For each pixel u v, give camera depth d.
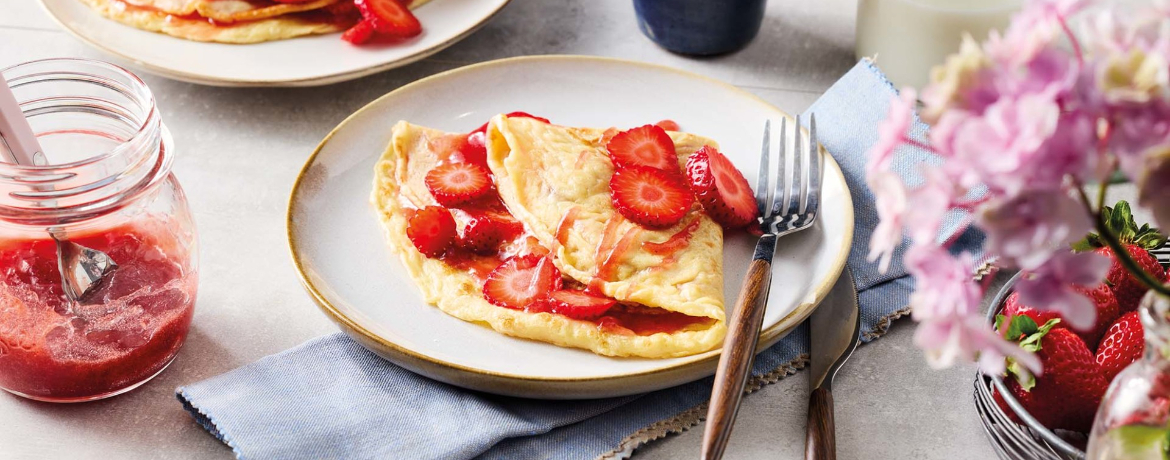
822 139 0.90
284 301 0.83
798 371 0.80
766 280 0.77
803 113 0.94
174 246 0.77
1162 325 0.63
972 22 0.89
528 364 0.77
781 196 0.85
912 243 0.84
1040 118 0.50
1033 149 0.50
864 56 0.96
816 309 0.81
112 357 0.76
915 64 0.92
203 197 0.88
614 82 0.92
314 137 0.93
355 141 0.88
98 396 0.77
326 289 0.80
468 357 0.77
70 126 0.78
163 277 0.76
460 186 0.85
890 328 0.82
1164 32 0.54
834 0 1.05
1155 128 0.53
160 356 0.78
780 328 0.77
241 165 0.90
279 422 0.75
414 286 0.81
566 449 0.76
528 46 1.00
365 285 0.81
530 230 0.84
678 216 0.82
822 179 0.86
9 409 0.77
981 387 0.75
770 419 0.78
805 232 0.83
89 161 0.72
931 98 0.57
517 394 0.76
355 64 0.93
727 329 0.78
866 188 0.87
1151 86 0.51
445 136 0.89
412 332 0.79
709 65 0.99
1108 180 0.58
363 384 0.77
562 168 0.85
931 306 0.58
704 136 0.90
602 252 0.82
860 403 0.78
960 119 0.54
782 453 0.76
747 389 0.78
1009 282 0.75
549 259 0.82
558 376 0.75
